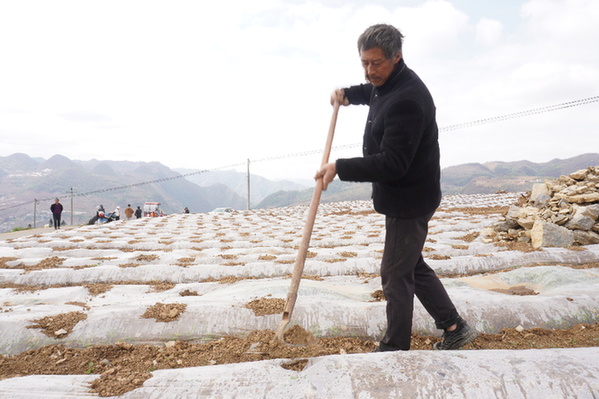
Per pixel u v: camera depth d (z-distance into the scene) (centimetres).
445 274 487
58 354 258
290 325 287
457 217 1122
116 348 265
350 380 176
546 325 293
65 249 726
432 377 174
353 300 355
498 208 1355
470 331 227
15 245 765
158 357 256
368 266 508
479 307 305
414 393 166
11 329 275
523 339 277
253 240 843
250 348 262
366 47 189
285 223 1221
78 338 275
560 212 655
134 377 197
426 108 190
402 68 198
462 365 183
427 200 205
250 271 500
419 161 199
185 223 1292
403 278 211
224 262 561
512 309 304
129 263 563
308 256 577
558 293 348
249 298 343
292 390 175
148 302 344
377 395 167
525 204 963
